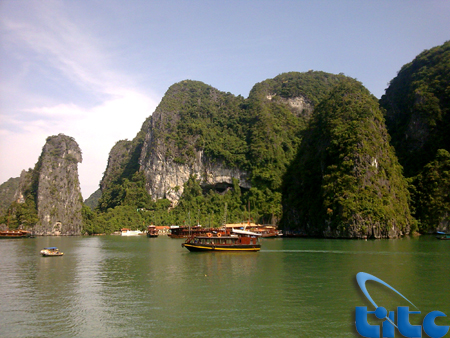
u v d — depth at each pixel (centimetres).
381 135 14062
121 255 7838
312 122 16650
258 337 2812
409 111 16800
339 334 2883
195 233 13438
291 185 15888
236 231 8081
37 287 4425
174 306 3544
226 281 4612
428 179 13675
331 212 12000
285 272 5166
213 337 2812
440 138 14900
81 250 9375
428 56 18462
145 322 3128
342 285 4338
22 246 11150
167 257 7206
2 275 5262
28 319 3228
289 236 14075
